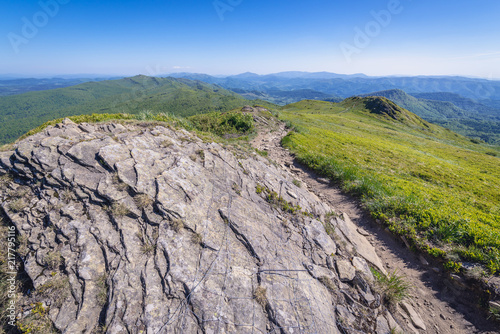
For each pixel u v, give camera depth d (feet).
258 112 135.44
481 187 76.43
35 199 19.10
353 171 55.77
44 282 14.67
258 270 18.43
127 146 24.94
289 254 21.52
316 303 17.75
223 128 90.53
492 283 21.81
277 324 15.30
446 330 20.58
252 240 20.54
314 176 57.06
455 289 24.02
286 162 65.10
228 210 22.68
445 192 61.31
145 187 20.49
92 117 41.19
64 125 27.58
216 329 13.93
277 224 25.11
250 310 15.48
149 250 17.01
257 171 35.37
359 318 18.52
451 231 29.94
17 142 25.40
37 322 13.08
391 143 151.23
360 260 25.50
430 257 27.94
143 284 14.99
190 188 22.70
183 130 38.63
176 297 14.83
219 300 15.30
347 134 152.66
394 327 19.17
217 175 28.07
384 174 67.56
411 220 33.27
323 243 25.54
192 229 18.99
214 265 17.24
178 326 13.62
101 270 15.57
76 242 16.57
